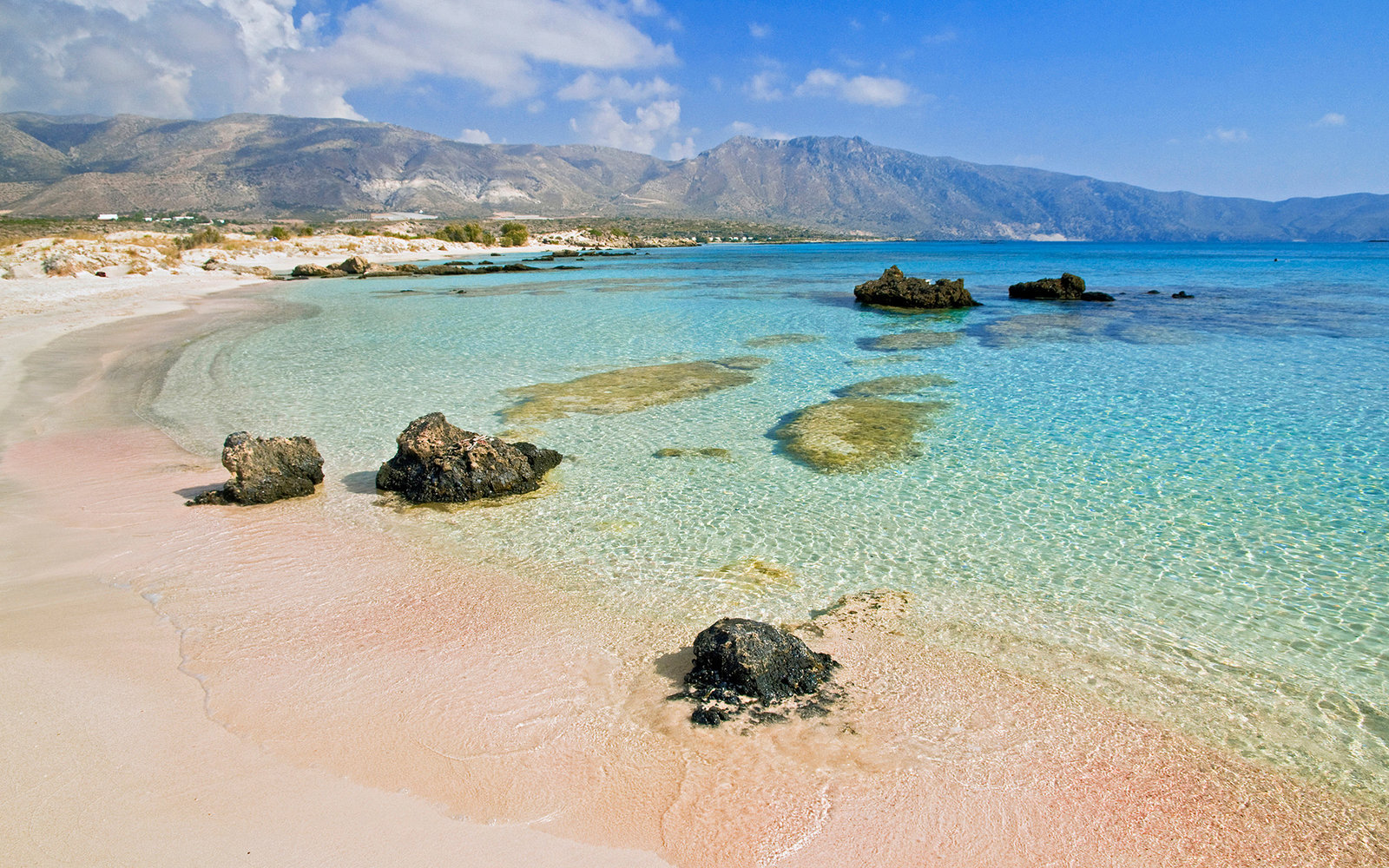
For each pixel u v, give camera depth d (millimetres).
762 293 49281
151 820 5055
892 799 5508
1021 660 7562
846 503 11977
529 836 5094
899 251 171750
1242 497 12047
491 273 73500
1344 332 28641
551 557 10062
